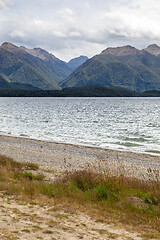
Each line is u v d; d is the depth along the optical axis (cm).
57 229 581
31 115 7869
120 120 6456
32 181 1188
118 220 714
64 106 14138
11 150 2655
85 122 5903
